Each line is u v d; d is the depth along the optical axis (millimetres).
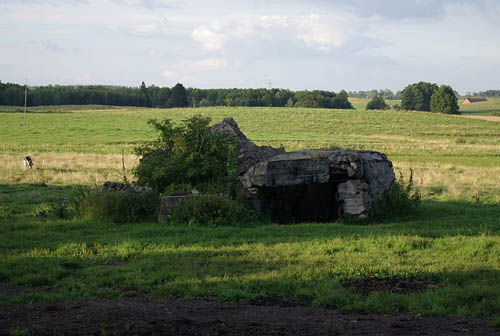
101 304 7441
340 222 15422
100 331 6211
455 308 7371
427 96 170500
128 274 8969
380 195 16406
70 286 8406
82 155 39062
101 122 84500
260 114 102875
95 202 15172
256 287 8367
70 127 74750
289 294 8031
